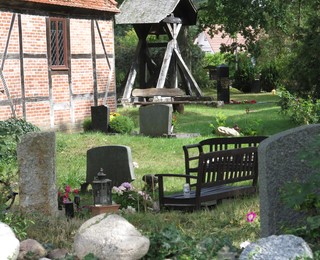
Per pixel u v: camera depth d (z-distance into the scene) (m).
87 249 6.34
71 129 24.64
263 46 45.56
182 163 17.17
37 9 23.05
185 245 6.78
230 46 43.06
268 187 7.35
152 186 11.86
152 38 47.16
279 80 43.22
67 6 23.95
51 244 7.41
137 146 19.30
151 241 6.76
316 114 22.67
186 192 10.84
